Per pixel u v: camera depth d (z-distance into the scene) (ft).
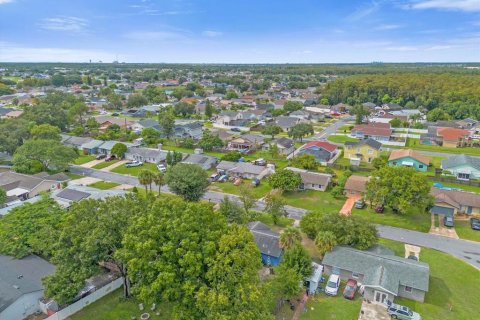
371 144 301.43
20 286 119.65
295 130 375.25
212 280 100.27
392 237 173.58
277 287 120.47
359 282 135.44
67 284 112.27
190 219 108.06
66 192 205.77
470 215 198.80
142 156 304.71
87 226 117.19
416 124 442.09
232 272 98.22
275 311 118.32
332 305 123.85
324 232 149.38
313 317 117.39
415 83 650.84
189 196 201.05
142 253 100.12
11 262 134.72
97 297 124.47
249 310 93.76
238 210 171.94
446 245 166.20
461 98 554.05
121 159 312.09
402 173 191.42
